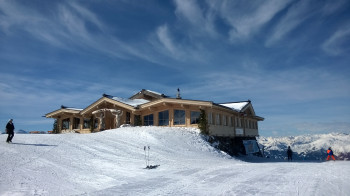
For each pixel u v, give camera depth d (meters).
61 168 10.47
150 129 22.56
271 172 10.35
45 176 9.14
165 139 19.59
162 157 14.73
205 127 22.97
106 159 13.03
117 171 10.95
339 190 7.05
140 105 28.14
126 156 14.17
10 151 12.12
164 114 26.66
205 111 23.72
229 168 11.71
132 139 19.22
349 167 11.55
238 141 31.12
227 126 27.88
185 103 24.30
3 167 9.44
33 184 8.09
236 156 27.42
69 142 16.25
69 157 12.51
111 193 7.55
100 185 8.75
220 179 9.09
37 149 13.28
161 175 10.22
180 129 23.09
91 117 32.56
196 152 17.97
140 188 8.11
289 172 10.26
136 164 12.48
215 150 20.30
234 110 28.38
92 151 14.45
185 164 13.02
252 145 33.94
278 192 6.98
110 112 30.48
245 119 34.06
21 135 18.14
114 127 31.73
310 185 7.66
